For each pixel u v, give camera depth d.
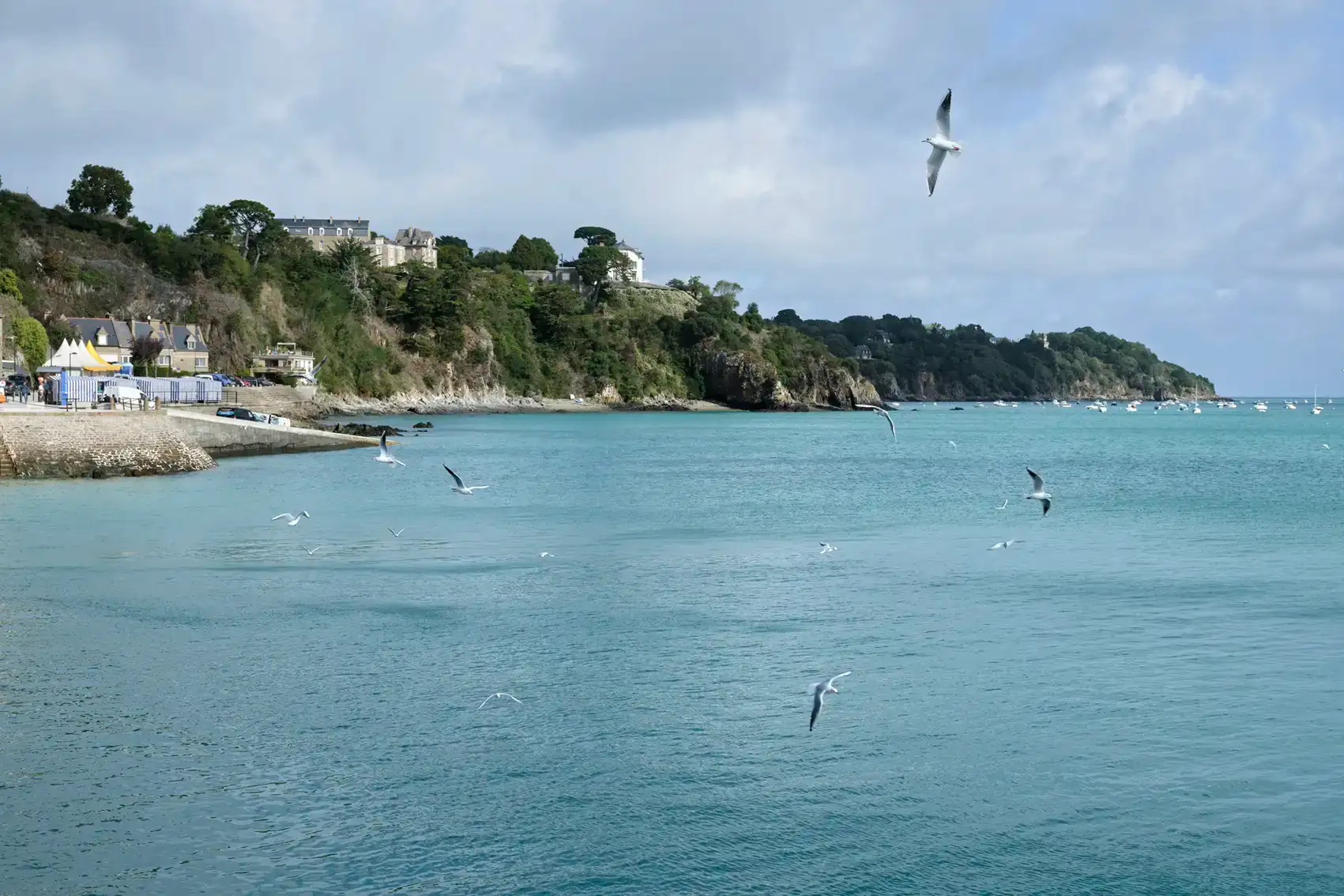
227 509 80.00
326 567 58.03
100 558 59.53
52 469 97.44
